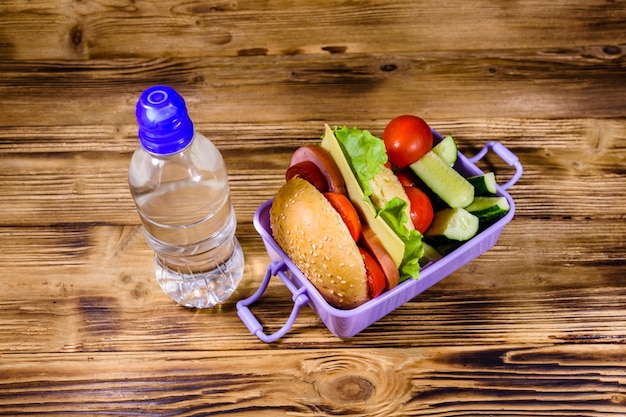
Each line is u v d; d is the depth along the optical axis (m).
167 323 1.00
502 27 1.32
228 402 0.94
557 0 1.35
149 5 1.35
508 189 1.12
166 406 0.93
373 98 1.23
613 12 1.34
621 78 1.25
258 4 1.35
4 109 1.22
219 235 1.02
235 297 1.02
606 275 1.04
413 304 1.01
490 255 1.06
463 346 0.98
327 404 0.93
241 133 1.18
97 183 1.14
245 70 1.27
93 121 1.21
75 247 1.07
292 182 0.88
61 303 1.02
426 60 1.28
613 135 1.18
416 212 0.89
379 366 0.96
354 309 0.84
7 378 0.95
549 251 1.06
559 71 1.26
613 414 0.92
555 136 1.18
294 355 0.97
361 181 0.87
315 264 0.85
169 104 0.75
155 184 0.96
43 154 1.17
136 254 1.06
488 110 1.21
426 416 0.92
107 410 0.93
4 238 1.08
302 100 1.23
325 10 1.35
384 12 1.34
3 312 1.01
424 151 0.94
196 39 1.31
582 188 1.12
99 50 1.30
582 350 0.97
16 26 1.33
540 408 0.93
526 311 1.01
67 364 0.96
